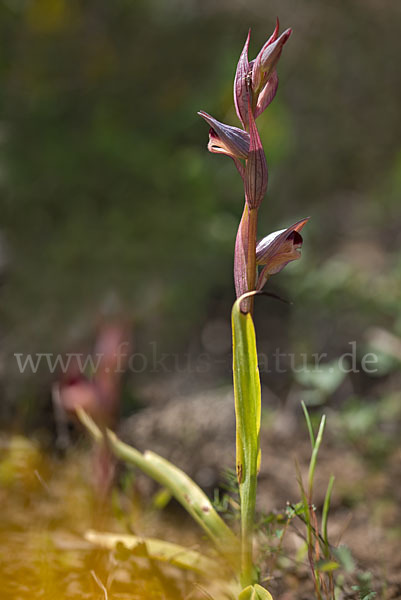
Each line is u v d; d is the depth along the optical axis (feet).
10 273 4.85
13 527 2.93
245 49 2.55
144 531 3.02
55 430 3.42
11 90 6.61
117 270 5.01
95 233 5.40
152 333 4.57
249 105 2.52
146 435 3.41
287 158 6.89
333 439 3.66
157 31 7.61
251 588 2.59
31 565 2.77
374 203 6.59
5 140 5.93
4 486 3.11
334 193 7.06
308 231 5.77
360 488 3.34
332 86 8.16
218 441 3.42
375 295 4.75
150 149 6.23
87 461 3.14
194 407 3.54
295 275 5.06
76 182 5.84
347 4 8.73
